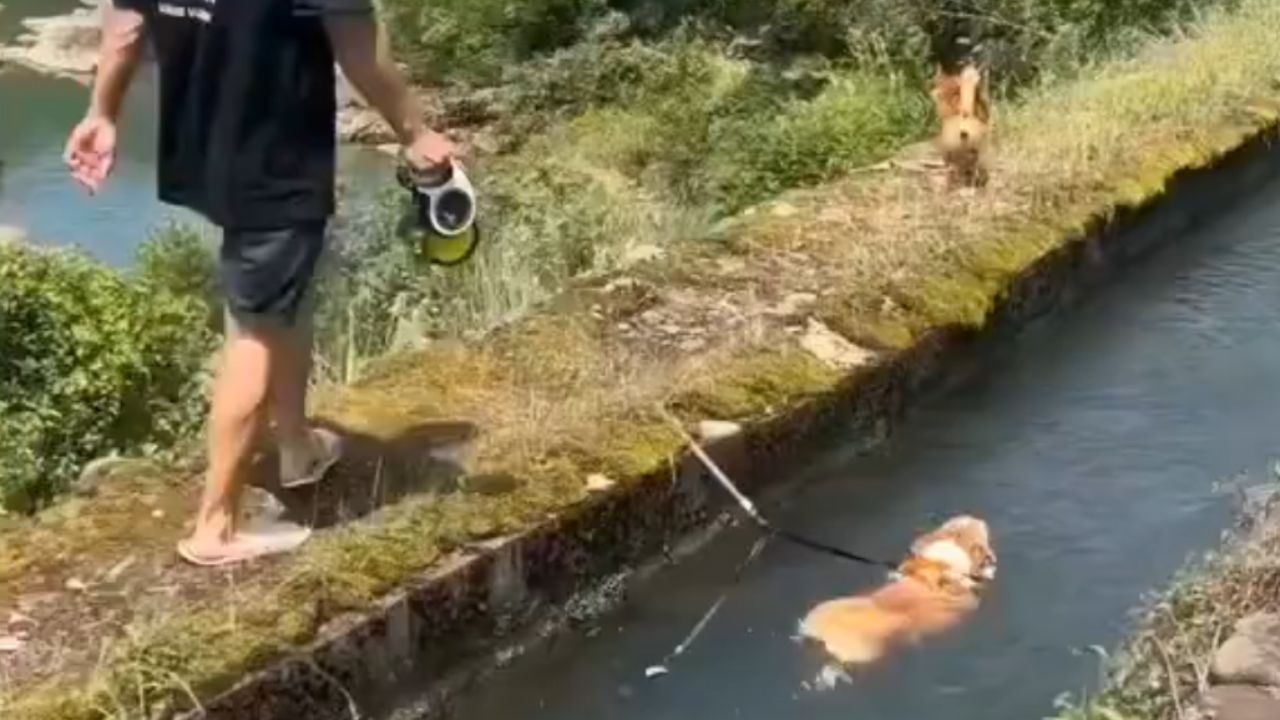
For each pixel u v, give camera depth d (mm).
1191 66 9938
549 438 5570
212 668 4434
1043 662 5039
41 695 4309
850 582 5504
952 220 7512
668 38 18375
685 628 5262
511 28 20547
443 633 4898
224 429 4852
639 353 6254
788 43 16781
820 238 7328
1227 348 7129
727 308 6652
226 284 4812
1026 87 12102
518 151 17609
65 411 7828
